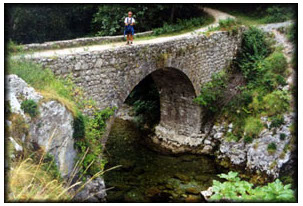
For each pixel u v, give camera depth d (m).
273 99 13.41
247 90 14.78
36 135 6.62
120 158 14.05
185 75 13.28
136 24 19.86
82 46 11.27
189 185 11.66
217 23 19.14
